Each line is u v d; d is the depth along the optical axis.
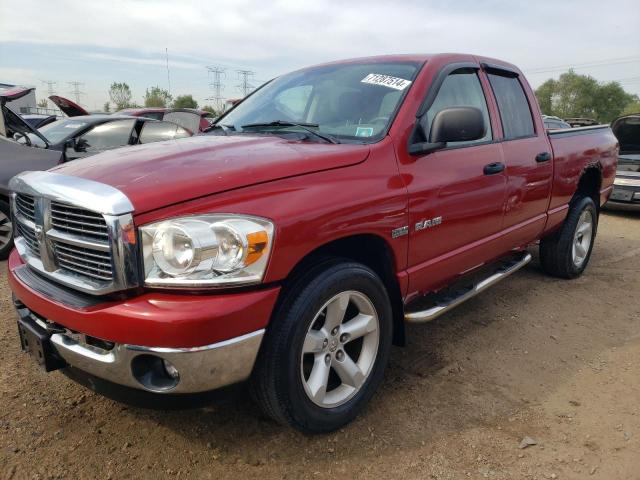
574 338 3.83
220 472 2.35
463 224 3.23
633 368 3.38
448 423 2.74
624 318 4.24
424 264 3.01
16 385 2.98
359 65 3.52
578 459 2.47
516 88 4.11
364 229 2.51
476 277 4.05
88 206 2.06
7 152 5.53
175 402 2.13
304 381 2.39
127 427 2.64
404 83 3.12
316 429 2.50
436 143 2.88
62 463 2.37
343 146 2.71
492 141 3.57
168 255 2.01
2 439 2.51
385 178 2.68
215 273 2.04
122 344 2.04
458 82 3.44
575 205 4.92
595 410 2.89
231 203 2.12
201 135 3.38
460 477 2.35
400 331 3.05
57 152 6.01
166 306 2.00
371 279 2.62
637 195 8.80
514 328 3.97
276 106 3.53
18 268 2.61
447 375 3.23
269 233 2.13
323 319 2.52
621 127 9.95
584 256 5.28
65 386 2.99
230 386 2.17
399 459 2.46
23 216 2.64
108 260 2.08
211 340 2.02
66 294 2.25
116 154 2.66
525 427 2.72
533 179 3.96
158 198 2.06
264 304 2.14
